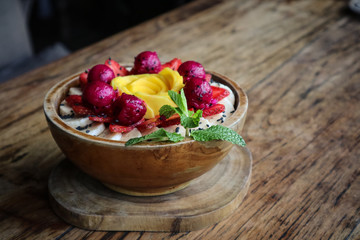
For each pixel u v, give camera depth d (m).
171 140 0.28
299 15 0.74
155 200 0.33
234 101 0.35
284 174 0.38
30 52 1.00
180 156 0.29
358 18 0.74
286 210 0.34
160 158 0.28
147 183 0.31
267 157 0.40
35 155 0.40
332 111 0.47
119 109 0.30
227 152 0.32
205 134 0.28
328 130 0.44
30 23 1.57
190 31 0.67
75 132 0.29
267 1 0.81
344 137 0.43
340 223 0.32
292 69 0.56
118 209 0.32
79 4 1.66
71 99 0.34
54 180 0.35
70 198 0.33
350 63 0.58
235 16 0.73
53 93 0.34
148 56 0.36
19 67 0.92
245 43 0.63
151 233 0.32
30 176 0.37
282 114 0.47
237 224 0.32
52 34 1.50
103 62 0.57
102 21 1.54
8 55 0.94
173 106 0.31
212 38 0.65
